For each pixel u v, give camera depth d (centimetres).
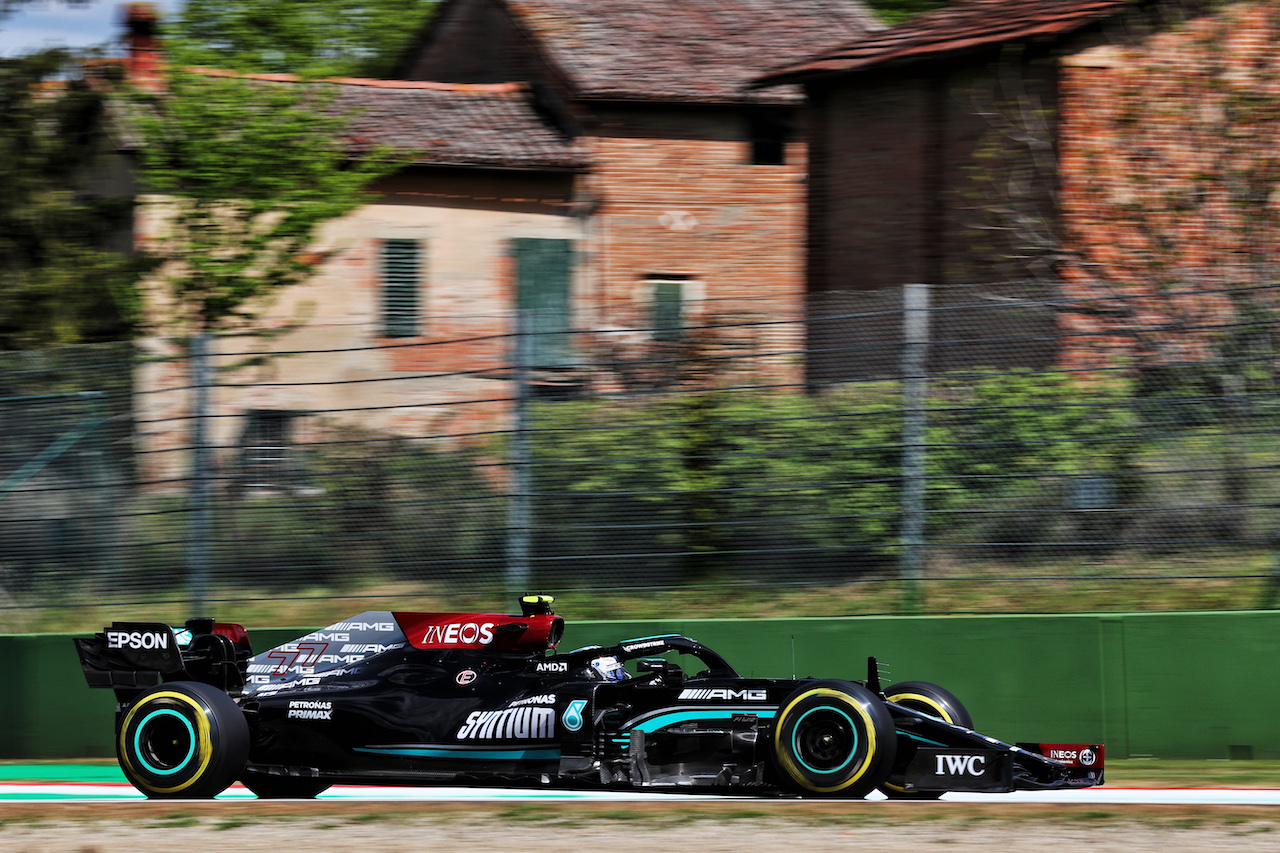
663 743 2933
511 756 2977
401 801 2833
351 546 4391
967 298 4325
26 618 4422
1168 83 5672
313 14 8656
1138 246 5606
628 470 4312
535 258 8431
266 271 6719
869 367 4253
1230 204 5544
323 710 3100
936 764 2770
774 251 8731
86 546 4453
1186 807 2666
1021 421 4128
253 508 4425
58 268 5447
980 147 6431
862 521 4181
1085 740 3859
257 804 2817
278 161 6812
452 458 4381
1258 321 4038
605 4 9625
